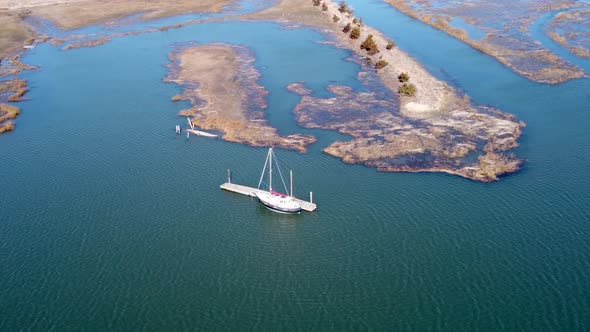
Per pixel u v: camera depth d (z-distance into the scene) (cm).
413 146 8931
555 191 7531
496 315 5497
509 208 7175
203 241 6875
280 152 9031
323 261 6431
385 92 11500
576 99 10706
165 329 5503
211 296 5938
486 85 11656
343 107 10769
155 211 7500
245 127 10006
